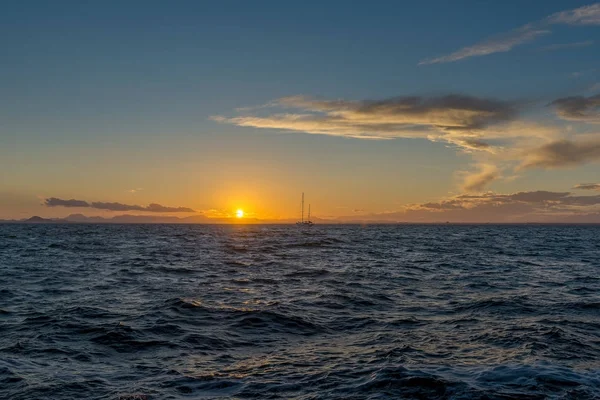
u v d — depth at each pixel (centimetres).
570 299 2056
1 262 3934
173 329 1496
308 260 4231
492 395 898
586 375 1018
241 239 9156
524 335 1384
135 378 1048
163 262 3953
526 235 13088
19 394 940
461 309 1855
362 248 6194
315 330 1520
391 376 1015
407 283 2647
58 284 2572
